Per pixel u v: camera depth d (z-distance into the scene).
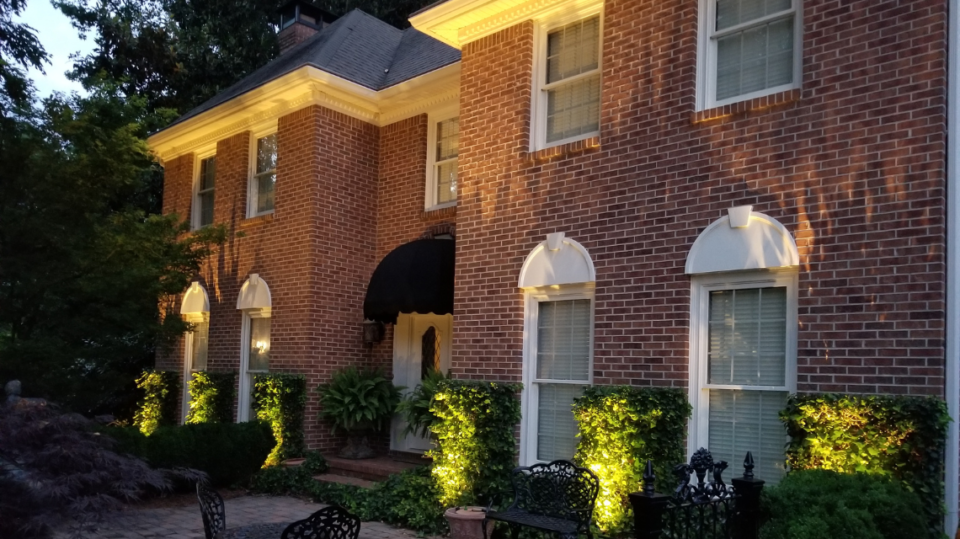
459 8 9.90
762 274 7.30
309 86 12.86
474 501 8.83
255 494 11.12
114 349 11.89
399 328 13.08
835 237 6.77
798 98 7.13
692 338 7.70
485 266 9.71
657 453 7.59
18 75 12.20
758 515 6.02
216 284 14.80
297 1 20.92
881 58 6.66
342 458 12.28
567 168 8.95
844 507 5.45
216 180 15.23
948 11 6.43
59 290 11.02
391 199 13.52
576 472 7.14
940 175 6.24
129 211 12.51
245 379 14.03
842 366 6.60
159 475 7.46
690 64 7.98
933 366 6.10
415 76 12.68
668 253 7.92
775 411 7.15
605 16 8.83
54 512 6.25
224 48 23.48
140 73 22.34
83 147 11.36
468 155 10.11
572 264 8.75
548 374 9.05
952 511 5.98
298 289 12.89
